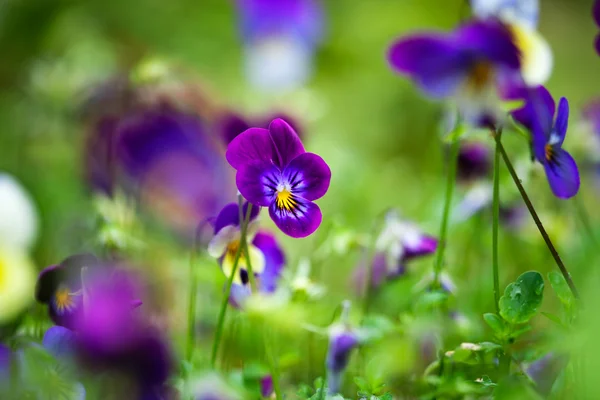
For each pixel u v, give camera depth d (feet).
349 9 4.11
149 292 1.71
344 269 2.05
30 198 2.32
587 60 4.06
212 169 2.28
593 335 1.45
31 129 2.83
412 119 3.54
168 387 1.51
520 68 1.59
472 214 1.89
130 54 3.77
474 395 1.53
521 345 1.55
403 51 1.62
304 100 2.56
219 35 3.94
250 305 1.49
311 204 1.48
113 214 1.90
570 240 1.94
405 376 1.61
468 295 1.86
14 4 3.66
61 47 3.45
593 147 1.97
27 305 1.74
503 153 1.55
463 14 1.74
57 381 1.47
